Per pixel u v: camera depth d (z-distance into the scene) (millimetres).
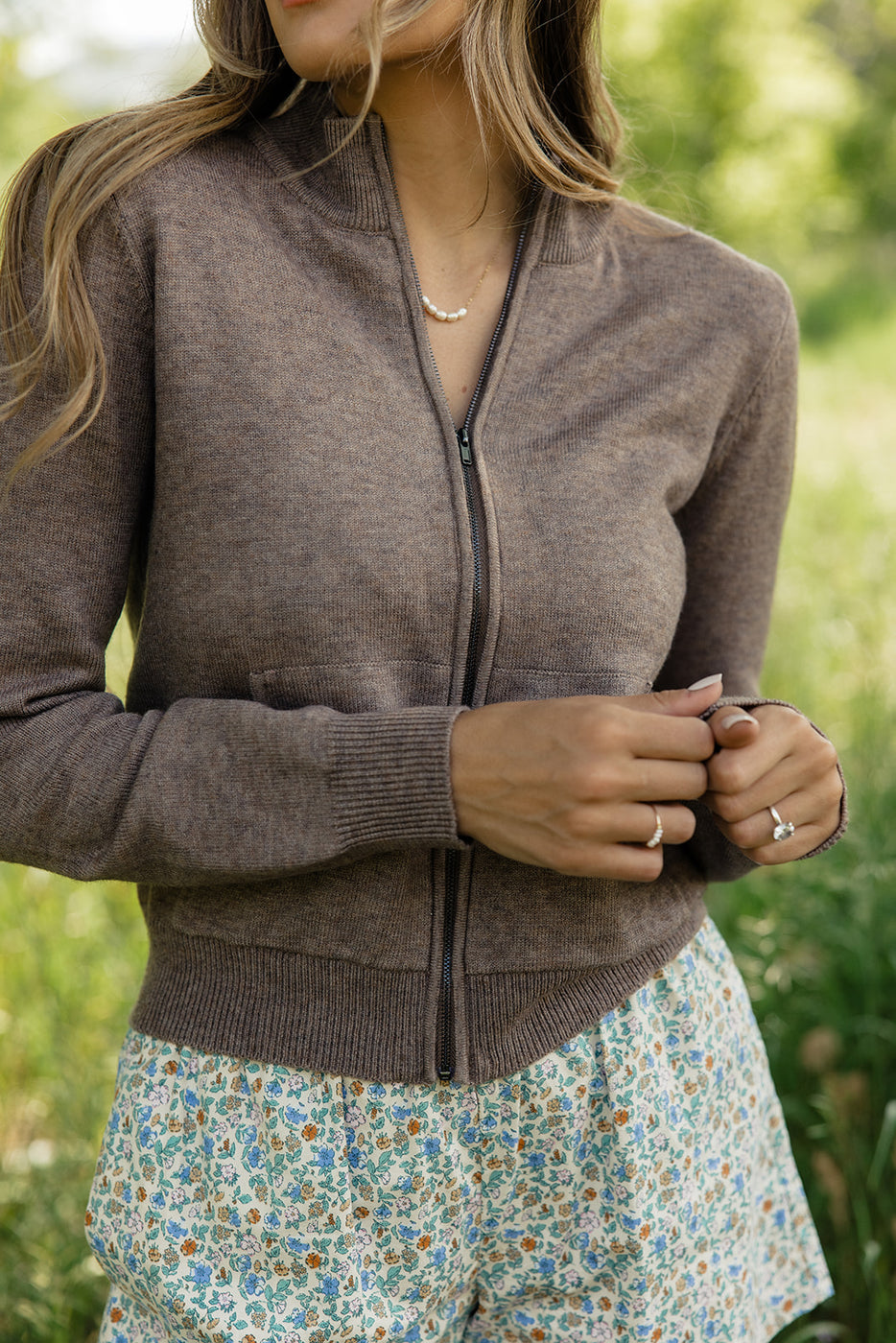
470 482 1119
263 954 1097
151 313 1075
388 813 1010
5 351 1070
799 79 13383
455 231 1216
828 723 3420
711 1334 1262
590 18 1296
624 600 1145
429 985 1097
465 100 1168
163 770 1028
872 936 2299
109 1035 2469
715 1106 1252
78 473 1058
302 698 1073
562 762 976
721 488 1379
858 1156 2072
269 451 1054
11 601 1042
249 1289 1096
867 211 15586
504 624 1113
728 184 12836
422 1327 1164
